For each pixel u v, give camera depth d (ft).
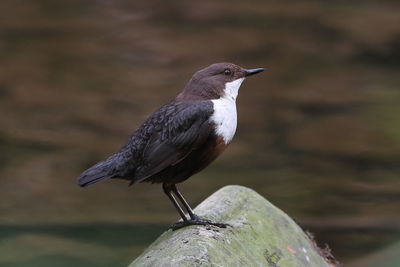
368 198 39.27
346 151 45.52
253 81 57.00
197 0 74.23
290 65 59.52
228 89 21.47
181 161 20.22
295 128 49.14
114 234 33.78
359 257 30.94
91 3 73.41
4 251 30.86
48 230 34.12
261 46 62.95
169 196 20.31
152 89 54.19
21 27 66.23
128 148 20.27
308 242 21.22
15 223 34.99
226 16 70.33
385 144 46.39
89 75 57.16
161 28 67.10
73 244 32.12
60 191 40.29
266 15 70.79
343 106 52.03
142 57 60.13
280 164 43.93
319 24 68.54
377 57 61.36
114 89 54.29
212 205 20.56
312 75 58.13
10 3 72.59
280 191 40.11
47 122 48.98
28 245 31.89
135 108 51.06
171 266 15.74
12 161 43.60
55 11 70.85
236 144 47.03
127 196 40.42
